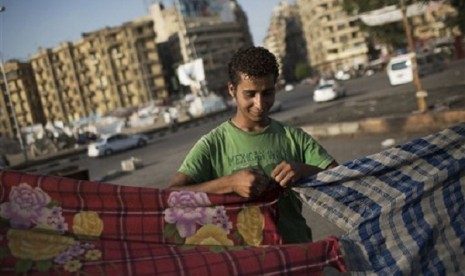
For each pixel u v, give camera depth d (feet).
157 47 356.79
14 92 343.46
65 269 6.33
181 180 7.32
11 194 6.50
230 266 6.69
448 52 160.25
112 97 357.00
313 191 7.25
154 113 207.21
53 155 132.26
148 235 6.87
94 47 356.38
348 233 7.21
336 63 403.13
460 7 43.24
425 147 7.47
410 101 61.67
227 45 391.65
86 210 6.74
